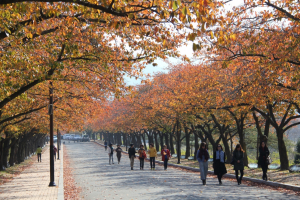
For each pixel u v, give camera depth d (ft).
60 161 122.01
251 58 48.57
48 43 38.19
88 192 43.68
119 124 186.91
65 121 76.74
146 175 65.31
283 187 43.16
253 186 46.16
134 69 45.03
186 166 84.12
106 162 110.73
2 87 33.63
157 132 179.93
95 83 47.57
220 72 66.49
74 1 20.76
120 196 38.93
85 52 40.40
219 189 42.83
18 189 49.24
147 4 27.50
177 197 36.63
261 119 98.73
